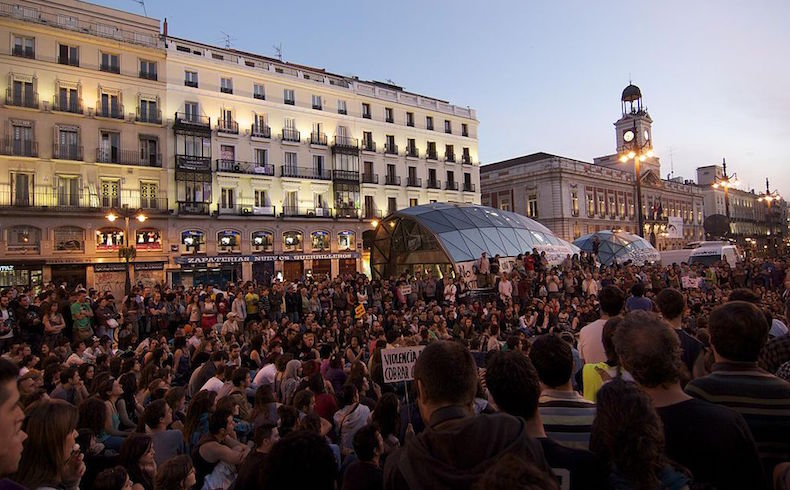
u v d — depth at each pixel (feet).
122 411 22.75
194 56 131.75
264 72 143.74
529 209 210.38
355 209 157.07
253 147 140.26
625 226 230.27
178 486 13.19
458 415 7.39
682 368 8.94
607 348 12.87
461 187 188.03
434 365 7.77
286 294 62.54
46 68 111.14
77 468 13.04
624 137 248.73
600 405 7.39
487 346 41.83
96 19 118.73
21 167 108.27
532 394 8.36
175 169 125.80
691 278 70.79
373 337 40.32
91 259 113.39
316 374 22.53
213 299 56.59
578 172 209.26
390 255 106.11
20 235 107.14
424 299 73.46
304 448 8.04
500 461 5.14
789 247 294.05
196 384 28.12
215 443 16.60
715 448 7.58
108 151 118.52
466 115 193.67
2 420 7.12
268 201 141.59
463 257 89.51
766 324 9.23
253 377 33.19
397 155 170.81
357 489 12.51
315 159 152.35
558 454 7.61
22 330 42.50
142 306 55.26
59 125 112.57
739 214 352.49
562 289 74.95
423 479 6.44
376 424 13.66
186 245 126.72
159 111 125.08
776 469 8.07
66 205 112.57
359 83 164.96
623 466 6.78
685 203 280.72
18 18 108.17
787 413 8.50
